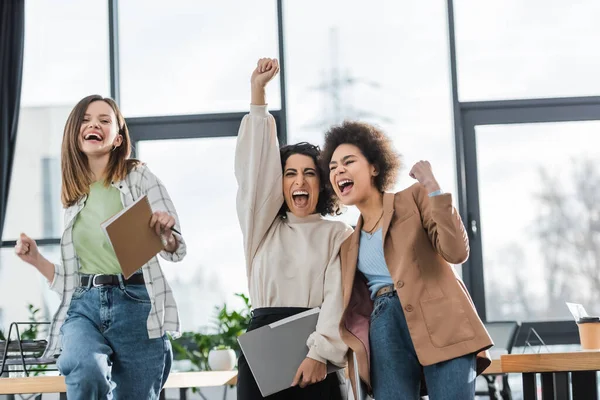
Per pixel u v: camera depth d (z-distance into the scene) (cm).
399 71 587
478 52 587
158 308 261
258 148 274
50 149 588
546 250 572
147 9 603
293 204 278
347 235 271
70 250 261
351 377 253
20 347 331
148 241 247
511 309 568
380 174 258
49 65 596
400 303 239
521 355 271
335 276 260
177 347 543
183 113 592
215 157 588
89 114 262
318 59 590
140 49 600
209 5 602
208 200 584
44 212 581
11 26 588
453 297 237
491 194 578
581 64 584
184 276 576
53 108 592
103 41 598
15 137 578
